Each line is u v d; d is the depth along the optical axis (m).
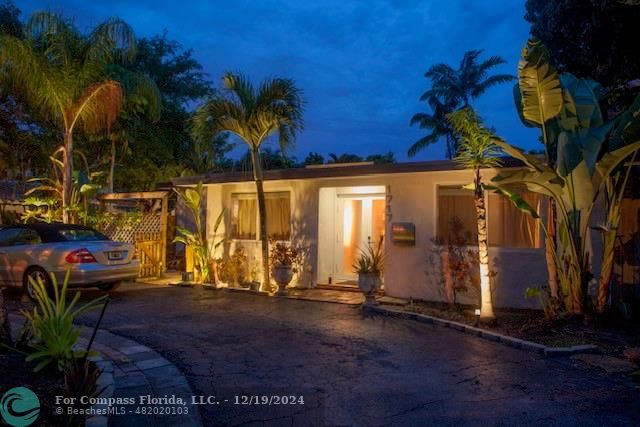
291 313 9.09
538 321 8.24
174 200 16.55
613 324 8.12
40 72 12.21
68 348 4.81
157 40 20.19
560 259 8.40
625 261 8.88
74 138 17.03
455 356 6.50
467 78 33.28
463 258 9.64
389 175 10.87
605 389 5.32
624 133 7.82
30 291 9.70
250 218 13.14
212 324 8.11
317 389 5.17
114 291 11.44
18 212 16.78
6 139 16.17
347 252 12.52
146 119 18.48
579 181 7.94
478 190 8.38
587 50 12.55
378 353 6.55
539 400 4.96
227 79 10.92
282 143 11.28
